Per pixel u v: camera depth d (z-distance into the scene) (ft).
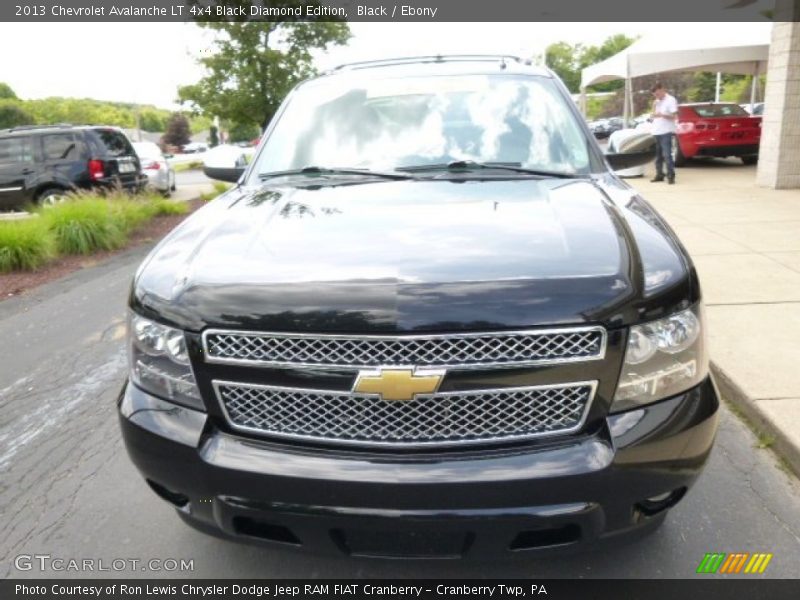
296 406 6.51
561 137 10.80
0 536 9.27
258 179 10.83
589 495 6.25
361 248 7.20
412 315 6.16
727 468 10.16
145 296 7.26
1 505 10.05
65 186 40.11
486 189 9.24
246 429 6.68
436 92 11.70
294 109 12.13
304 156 11.01
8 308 21.03
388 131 11.10
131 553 8.79
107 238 29.96
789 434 10.27
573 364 6.25
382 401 6.29
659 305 6.57
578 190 9.12
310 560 8.49
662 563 8.11
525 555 6.56
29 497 10.23
